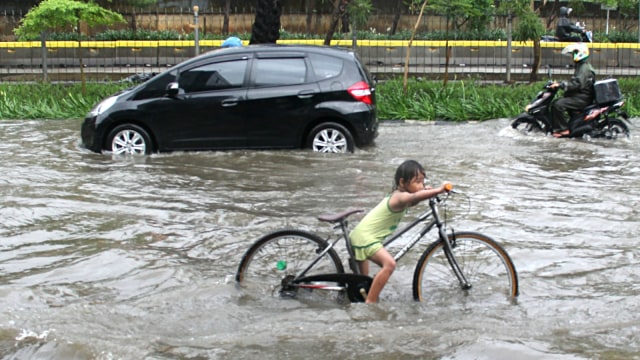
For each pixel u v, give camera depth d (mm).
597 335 5930
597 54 28562
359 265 6773
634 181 11508
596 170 12359
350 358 5469
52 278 7281
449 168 12406
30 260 7781
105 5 38188
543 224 9070
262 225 9016
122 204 10023
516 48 28625
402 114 19750
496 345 5652
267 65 13945
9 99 20953
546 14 39438
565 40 29500
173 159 13273
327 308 6543
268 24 21453
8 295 6754
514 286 6688
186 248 8211
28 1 39250
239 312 6422
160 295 6770
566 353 5562
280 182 11336
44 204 9945
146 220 9250
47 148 14477
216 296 6762
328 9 38750
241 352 5586
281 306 6578
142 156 13633
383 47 29031
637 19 39531
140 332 6004
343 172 12008
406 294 6848
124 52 30312
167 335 5949
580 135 15953
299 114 13766
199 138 13852
